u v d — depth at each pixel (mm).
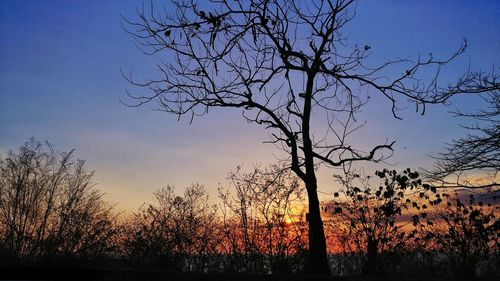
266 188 12977
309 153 12258
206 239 12836
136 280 6910
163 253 12617
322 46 12688
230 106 12555
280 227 12562
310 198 11867
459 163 11953
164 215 13305
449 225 12734
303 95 12695
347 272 12680
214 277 6859
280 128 12547
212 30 11961
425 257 12500
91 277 7023
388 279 7422
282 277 6934
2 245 12281
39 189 14102
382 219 12352
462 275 11828
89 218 13477
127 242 12891
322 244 11383
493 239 12352
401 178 12242
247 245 12492
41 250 12695
